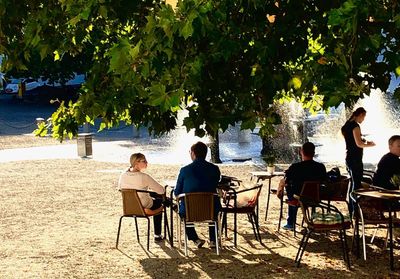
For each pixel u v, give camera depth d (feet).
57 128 29.94
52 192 58.18
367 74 23.84
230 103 24.76
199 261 35.73
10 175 68.33
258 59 24.07
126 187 38.55
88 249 38.75
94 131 109.09
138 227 44.21
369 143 45.57
